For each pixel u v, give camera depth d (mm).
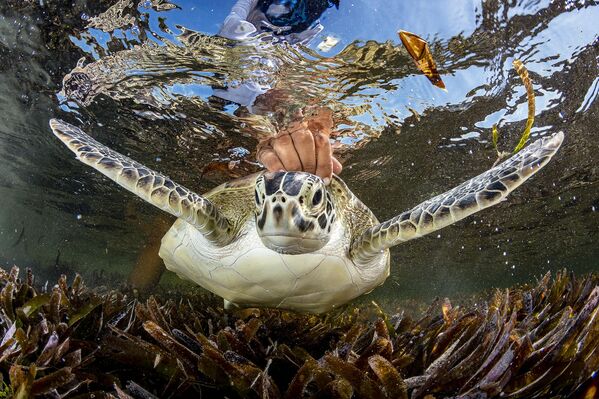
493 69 675
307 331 364
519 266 3109
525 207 1538
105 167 338
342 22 544
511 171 312
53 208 1975
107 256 3109
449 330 257
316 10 529
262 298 403
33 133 1105
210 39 575
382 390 191
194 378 224
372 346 229
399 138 891
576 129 950
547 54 660
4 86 851
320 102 709
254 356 254
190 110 780
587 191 1433
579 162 1169
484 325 239
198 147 953
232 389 216
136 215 1635
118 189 1363
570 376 193
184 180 1200
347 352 236
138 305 304
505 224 1736
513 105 811
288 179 320
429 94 714
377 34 561
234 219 386
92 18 577
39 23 615
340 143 881
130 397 189
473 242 2018
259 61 616
